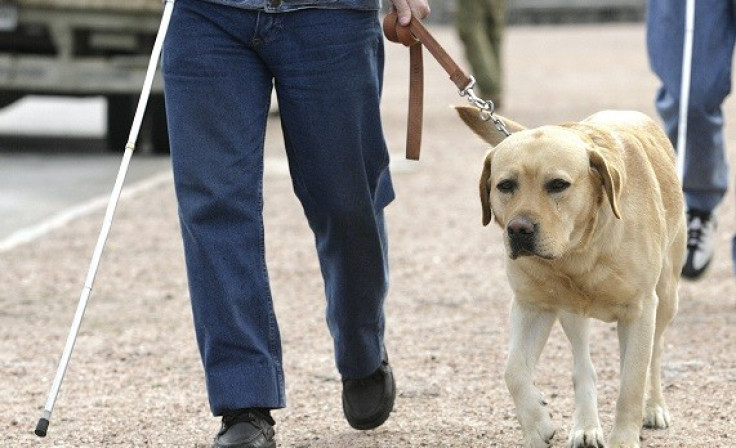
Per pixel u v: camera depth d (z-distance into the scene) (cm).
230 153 798
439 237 1688
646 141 885
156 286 1418
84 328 1240
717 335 1161
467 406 968
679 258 911
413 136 879
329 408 972
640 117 929
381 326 882
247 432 798
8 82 2341
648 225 819
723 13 1208
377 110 821
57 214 1850
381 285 852
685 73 1152
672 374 1041
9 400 1006
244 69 798
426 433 904
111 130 2541
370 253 837
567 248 786
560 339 1157
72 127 3053
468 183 2128
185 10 795
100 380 1059
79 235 1692
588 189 789
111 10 2333
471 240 1666
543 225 771
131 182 2142
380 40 829
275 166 2320
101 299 1360
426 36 870
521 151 790
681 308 1265
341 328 865
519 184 787
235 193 798
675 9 1214
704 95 1211
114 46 2356
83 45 2417
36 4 2317
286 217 1833
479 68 3130
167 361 1114
